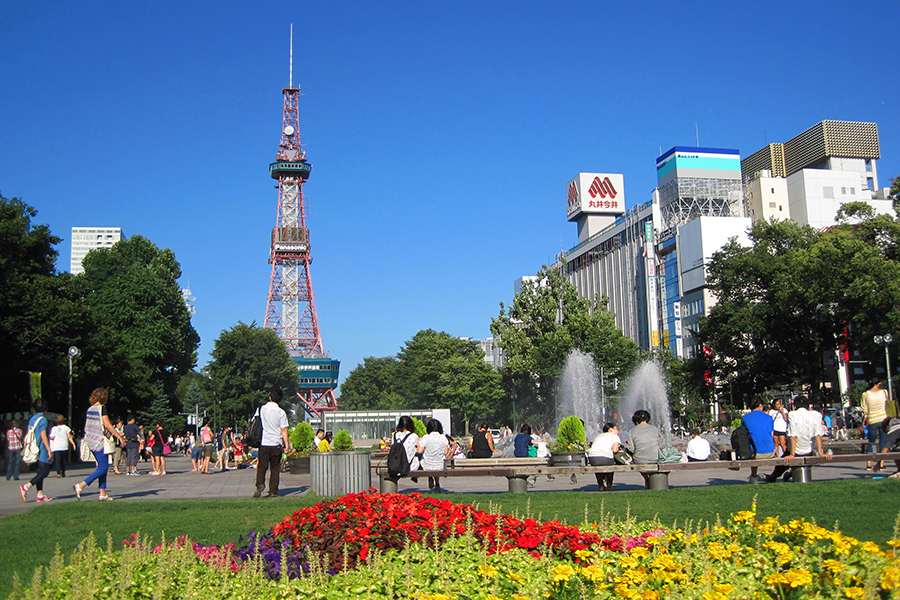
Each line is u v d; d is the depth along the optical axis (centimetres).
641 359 8050
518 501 1423
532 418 7462
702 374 7025
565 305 7331
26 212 4956
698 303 10700
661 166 12619
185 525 1176
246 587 638
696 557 671
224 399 9188
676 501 1370
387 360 16988
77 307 4909
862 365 8594
